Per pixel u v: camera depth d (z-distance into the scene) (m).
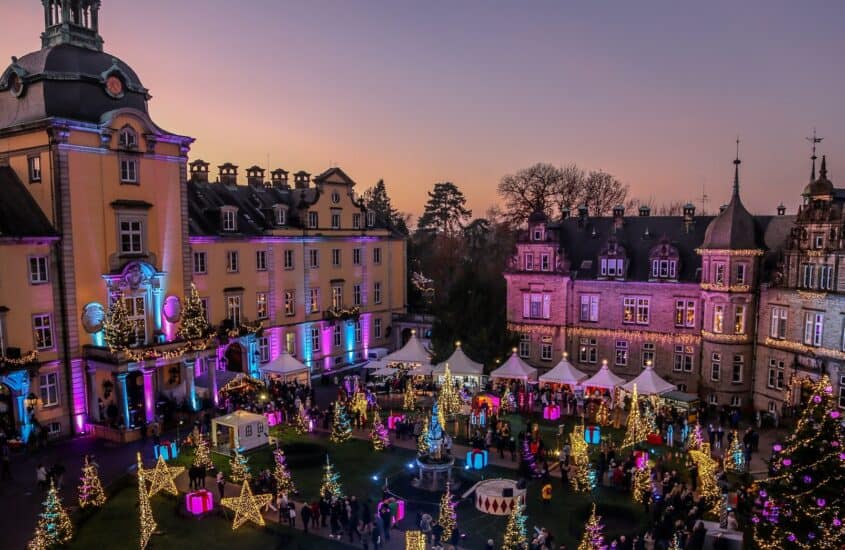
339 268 66.19
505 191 98.25
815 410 22.80
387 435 42.97
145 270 46.50
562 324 58.62
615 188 96.25
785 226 51.16
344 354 67.06
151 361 43.56
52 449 39.81
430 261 110.25
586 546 24.95
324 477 34.53
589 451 39.78
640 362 55.97
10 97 44.88
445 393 46.81
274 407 45.47
